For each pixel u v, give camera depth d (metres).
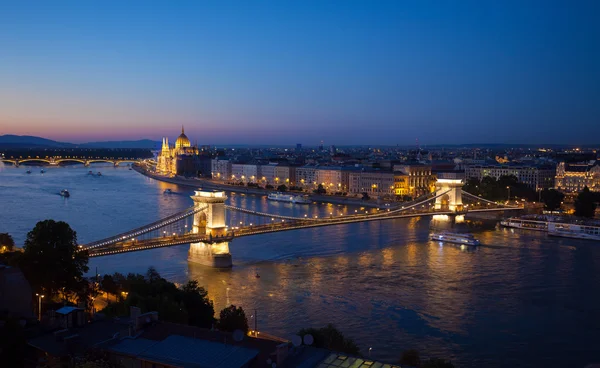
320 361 54.66
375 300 134.88
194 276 157.38
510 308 129.75
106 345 59.50
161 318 86.06
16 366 61.06
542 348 106.25
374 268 169.00
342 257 186.00
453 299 136.62
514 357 101.94
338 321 119.50
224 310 100.62
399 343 107.56
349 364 54.12
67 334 64.00
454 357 101.56
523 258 186.88
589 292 143.00
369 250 199.38
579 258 187.00
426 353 103.00
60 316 68.06
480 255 191.75
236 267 169.75
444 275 160.50
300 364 53.91
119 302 97.75
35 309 86.19
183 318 88.94
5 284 76.62
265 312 124.81
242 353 55.41
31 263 99.94
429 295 139.75
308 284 149.12
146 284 106.44
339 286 147.38
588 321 121.12
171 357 55.25
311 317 121.69
